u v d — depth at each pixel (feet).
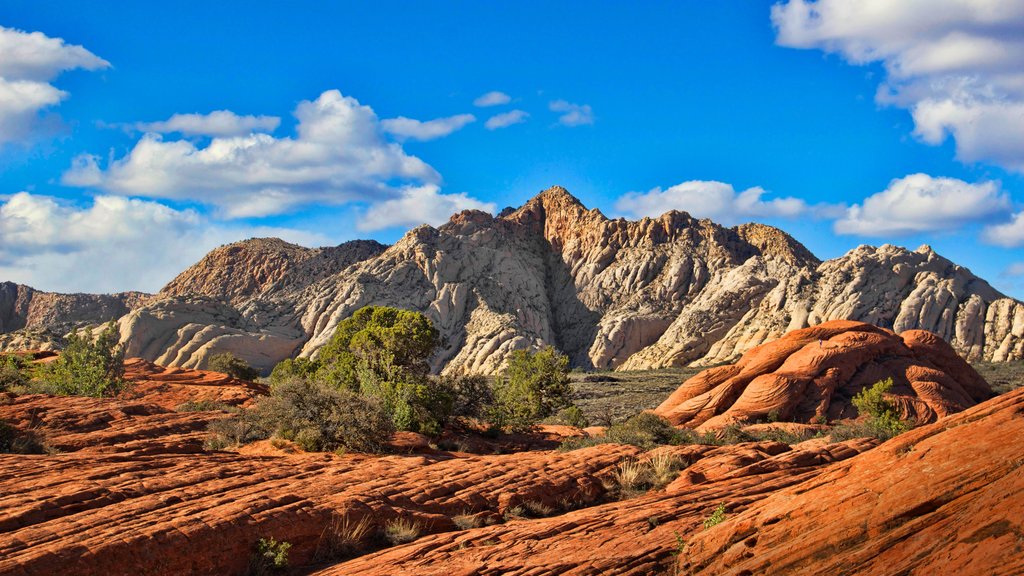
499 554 35.96
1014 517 19.52
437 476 52.49
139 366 153.17
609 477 58.75
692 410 156.56
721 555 28.25
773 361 161.38
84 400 78.07
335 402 69.62
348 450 67.05
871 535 23.00
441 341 136.67
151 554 33.09
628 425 93.40
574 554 34.30
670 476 58.54
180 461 51.55
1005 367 310.86
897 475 24.08
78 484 41.24
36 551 31.30
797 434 109.40
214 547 35.29
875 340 162.50
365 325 147.74
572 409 160.86
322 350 153.99
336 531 40.52
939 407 146.51
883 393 146.51
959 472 22.35
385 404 81.82
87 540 32.83
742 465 59.57
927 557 20.76
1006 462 21.49
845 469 28.12
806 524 25.34
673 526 39.22
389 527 42.57
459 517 46.37
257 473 49.34
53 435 63.36
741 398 153.38
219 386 132.26
